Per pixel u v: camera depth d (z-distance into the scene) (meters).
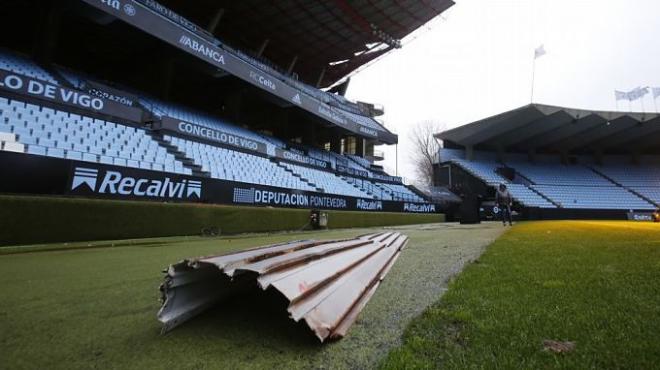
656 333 1.45
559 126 27.69
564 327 1.56
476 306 1.97
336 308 1.80
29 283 2.90
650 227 9.48
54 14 12.14
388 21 24.98
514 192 28.09
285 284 1.58
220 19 22.42
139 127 11.45
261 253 2.04
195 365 1.36
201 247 6.09
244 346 1.53
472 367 1.24
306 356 1.43
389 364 1.30
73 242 6.64
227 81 18.64
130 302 2.30
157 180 8.74
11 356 1.45
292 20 23.33
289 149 21.28
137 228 7.75
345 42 26.44
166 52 15.27
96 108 10.10
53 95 9.07
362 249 3.64
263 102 22.05
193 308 1.82
